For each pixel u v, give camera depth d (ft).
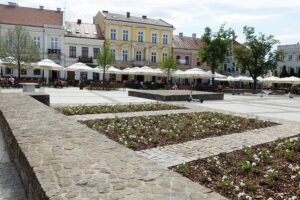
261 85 175.11
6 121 19.79
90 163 10.96
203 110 41.04
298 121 36.27
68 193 8.43
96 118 31.55
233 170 16.06
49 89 92.38
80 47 144.46
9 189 13.32
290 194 13.35
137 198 8.18
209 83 176.14
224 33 134.21
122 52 155.94
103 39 148.97
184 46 174.60
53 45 137.18
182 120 31.53
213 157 18.42
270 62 133.39
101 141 14.40
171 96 60.44
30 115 21.30
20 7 142.72
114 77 151.23
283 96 110.63
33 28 132.16
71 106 40.52
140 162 11.34
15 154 15.47
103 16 152.25
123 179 9.52
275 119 35.94
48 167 10.43
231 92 119.24
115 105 43.50
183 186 9.11
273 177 15.08
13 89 80.48
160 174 10.09
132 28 156.46
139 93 69.51
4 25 126.93
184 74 104.22
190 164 17.29
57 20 144.97
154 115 34.60
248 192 13.37
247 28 132.36
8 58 91.66
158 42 163.73
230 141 23.13
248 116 36.94
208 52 136.67
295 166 16.90
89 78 145.79
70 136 15.11
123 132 25.32
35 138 14.47
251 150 20.15
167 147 20.93
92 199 8.09
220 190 13.53
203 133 25.53
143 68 116.06
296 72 199.31
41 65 94.94
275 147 21.40
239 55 135.95
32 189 10.55
